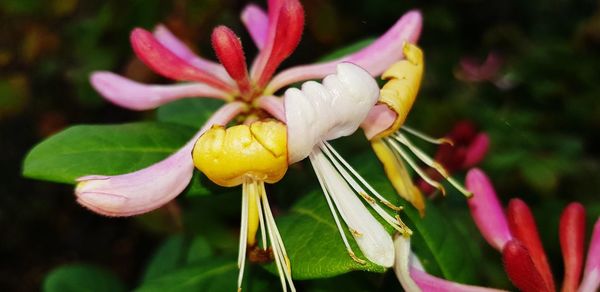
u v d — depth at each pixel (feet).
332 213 0.67
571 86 2.35
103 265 1.99
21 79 2.12
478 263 0.91
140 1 1.39
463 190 0.71
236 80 0.72
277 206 0.82
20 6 2.07
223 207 0.95
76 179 0.65
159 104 0.78
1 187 2.08
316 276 0.64
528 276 0.66
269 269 0.68
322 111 0.61
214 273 0.80
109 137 0.73
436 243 0.77
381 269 0.63
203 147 0.61
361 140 0.97
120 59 1.85
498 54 2.47
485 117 1.66
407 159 0.70
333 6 1.77
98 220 2.06
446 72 2.09
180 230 1.13
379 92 0.63
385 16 1.94
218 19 1.52
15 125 2.15
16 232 2.03
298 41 0.71
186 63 0.74
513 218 0.71
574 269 0.71
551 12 2.73
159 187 0.65
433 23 2.10
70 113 2.14
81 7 2.17
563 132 2.28
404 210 0.73
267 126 0.61
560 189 1.73
